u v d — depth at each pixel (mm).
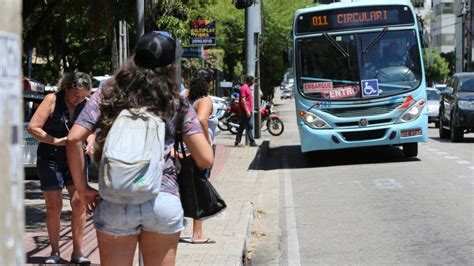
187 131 4191
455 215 10195
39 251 7848
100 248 4094
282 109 64938
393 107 16484
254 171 16359
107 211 3969
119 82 4066
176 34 10266
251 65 23359
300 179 15219
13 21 1920
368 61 16609
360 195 12383
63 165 7289
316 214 11023
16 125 1938
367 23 16688
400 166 16031
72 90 7172
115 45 15992
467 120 22109
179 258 7555
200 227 8312
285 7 48469
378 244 8711
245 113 22109
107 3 10523
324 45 16781
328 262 7980
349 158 18609
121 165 3748
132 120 3934
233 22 45406
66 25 12578
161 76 4098
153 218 3990
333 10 16750
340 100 16562
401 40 16672
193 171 4441
